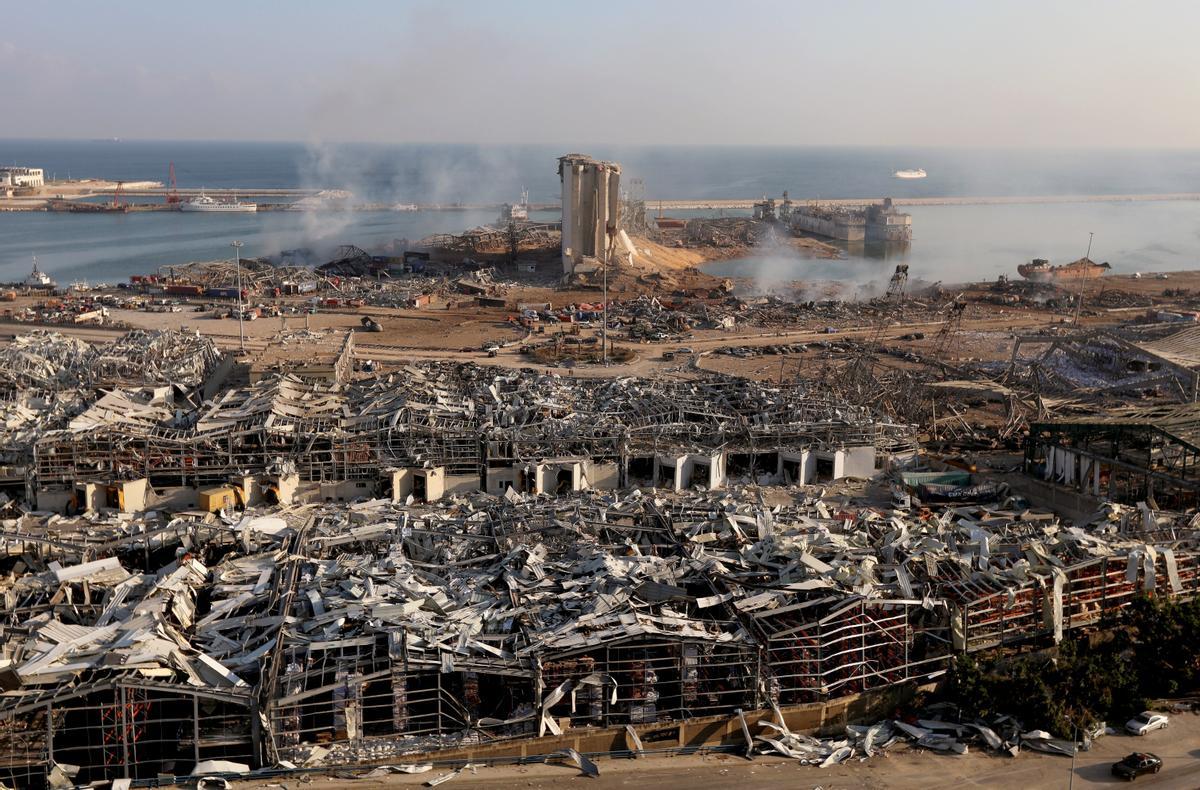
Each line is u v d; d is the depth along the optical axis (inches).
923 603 2883.9
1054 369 6766.7
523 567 3129.9
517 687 2625.5
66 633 2620.6
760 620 2810.0
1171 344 6648.6
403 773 2399.1
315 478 4350.4
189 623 2800.2
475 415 4936.0
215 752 2431.1
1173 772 2456.9
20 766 2300.7
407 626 2689.5
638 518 3715.6
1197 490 3870.6
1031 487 4402.1
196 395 5693.9
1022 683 2682.1
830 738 2650.1
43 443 4153.5
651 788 2381.9
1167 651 2864.2
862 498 4446.4
